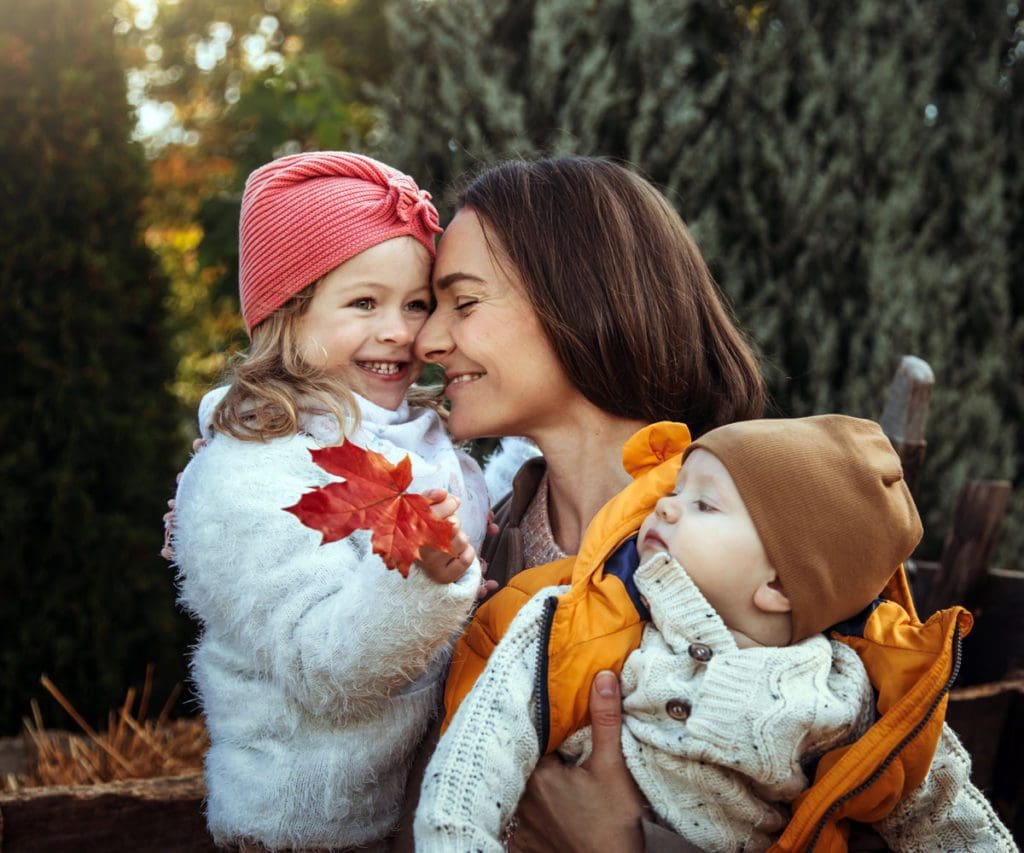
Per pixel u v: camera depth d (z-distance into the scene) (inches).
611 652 49.4
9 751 107.7
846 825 52.2
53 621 119.0
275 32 319.3
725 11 149.3
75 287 121.3
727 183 140.6
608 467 60.0
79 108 122.9
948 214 151.4
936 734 48.6
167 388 130.9
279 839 52.2
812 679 48.0
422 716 53.8
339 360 59.6
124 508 123.5
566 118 130.3
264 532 50.8
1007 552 148.7
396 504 41.1
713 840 47.7
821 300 140.3
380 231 59.6
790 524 47.9
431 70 139.5
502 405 58.8
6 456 117.0
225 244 180.9
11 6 121.6
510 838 50.0
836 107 141.9
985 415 146.6
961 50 152.4
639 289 58.6
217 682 54.9
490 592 60.5
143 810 72.2
